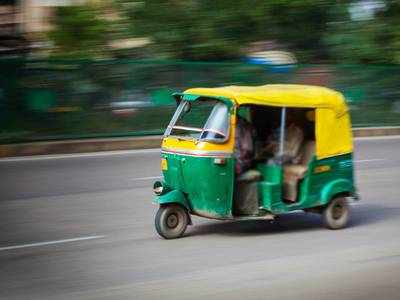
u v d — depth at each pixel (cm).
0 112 1719
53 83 1786
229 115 882
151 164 1555
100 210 1068
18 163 1553
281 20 2481
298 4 2436
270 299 644
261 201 910
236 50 2416
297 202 930
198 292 665
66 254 811
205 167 874
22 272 735
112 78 1875
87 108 1838
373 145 2009
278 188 911
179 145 903
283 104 905
